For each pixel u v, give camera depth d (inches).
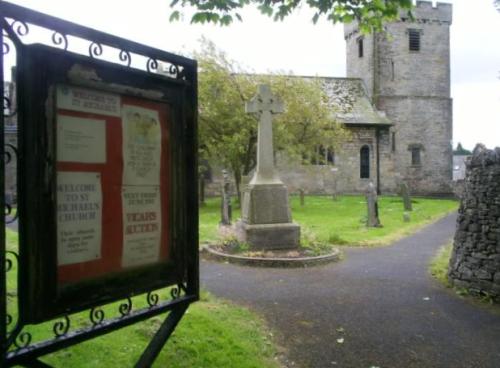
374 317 231.8
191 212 122.9
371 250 438.0
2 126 82.9
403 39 1507.1
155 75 110.3
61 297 92.0
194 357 166.6
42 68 88.2
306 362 176.6
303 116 900.0
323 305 251.1
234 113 836.6
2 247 83.3
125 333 179.6
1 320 84.2
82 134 96.3
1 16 82.7
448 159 1535.4
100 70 98.5
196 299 123.8
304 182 1320.1
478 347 194.2
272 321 223.0
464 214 292.4
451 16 1531.7
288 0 240.5
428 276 326.3
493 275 264.1
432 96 1525.6
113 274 102.6
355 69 1611.7
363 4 242.5
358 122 1330.0
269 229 397.7
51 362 148.7
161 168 114.0
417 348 192.2
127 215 105.8
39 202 87.7
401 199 1131.3
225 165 909.8
